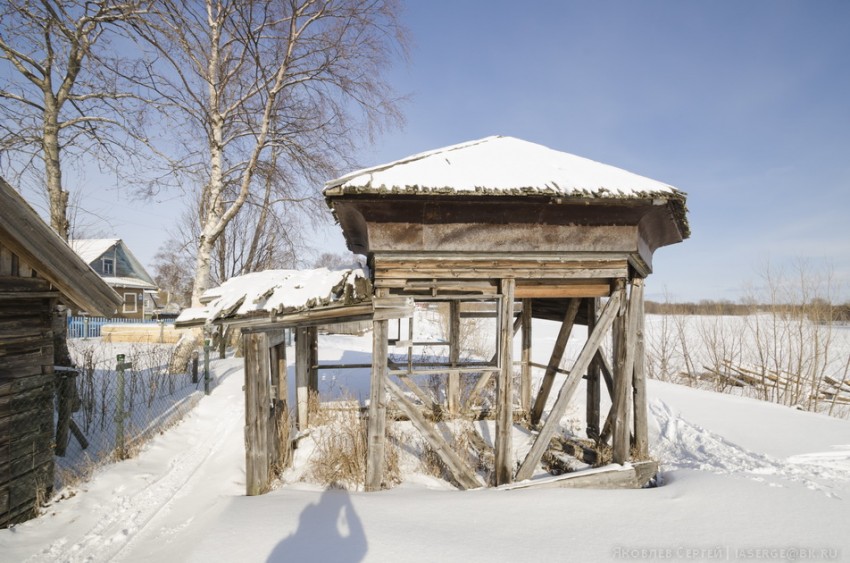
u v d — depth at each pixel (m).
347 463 4.43
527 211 4.22
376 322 4.00
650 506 3.45
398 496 3.69
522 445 5.99
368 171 4.02
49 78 8.04
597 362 6.10
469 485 4.18
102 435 5.79
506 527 3.08
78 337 19.12
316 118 11.91
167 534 3.55
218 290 4.79
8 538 3.34
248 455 3.94
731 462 5.20
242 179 12.39
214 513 3.43
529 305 7.35
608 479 4.32
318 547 2.77
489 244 4.18
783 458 5.62
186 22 9.71
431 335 18.16
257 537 2.89
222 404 8.12
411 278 4.13
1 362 3.50
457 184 3.80
